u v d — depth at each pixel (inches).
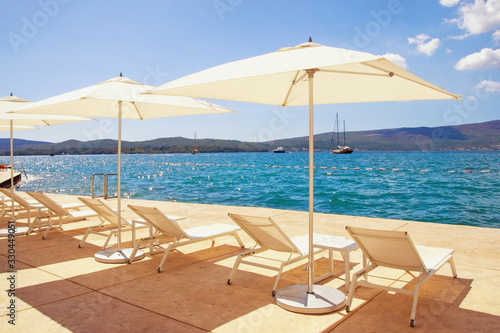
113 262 192.4
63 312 130.3
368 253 139.3
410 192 979.9
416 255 125.2
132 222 218.4
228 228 214.1
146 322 122.4
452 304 136.2
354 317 126.3
